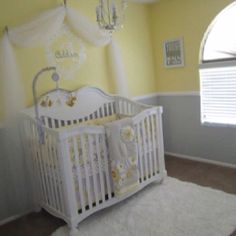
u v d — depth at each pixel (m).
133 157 2.94
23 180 3.02
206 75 3.88
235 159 3.75
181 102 4.21
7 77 2.82
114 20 2.49
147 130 3.19
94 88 3.56
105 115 3.72
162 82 4.41
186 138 4.26
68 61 3.38
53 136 2.49
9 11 2.88
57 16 3.13
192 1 3.78
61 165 2.47
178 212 2.73
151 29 4.36
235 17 3.51
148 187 3.34
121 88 3.83
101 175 2.76
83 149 2.60
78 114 3.41
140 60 4.24
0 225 2.89
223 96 3.75
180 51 4.05
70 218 2.55
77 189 2.61
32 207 3.11
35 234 2.66
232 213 2.62
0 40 2.80
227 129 3.76
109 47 3.73
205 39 3.82
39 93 3.16
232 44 3.58
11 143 2.91
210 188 3.17
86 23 3.40
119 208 2.93
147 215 2.74
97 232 2.54
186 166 3.95
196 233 2.38
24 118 2.90
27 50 3.04
